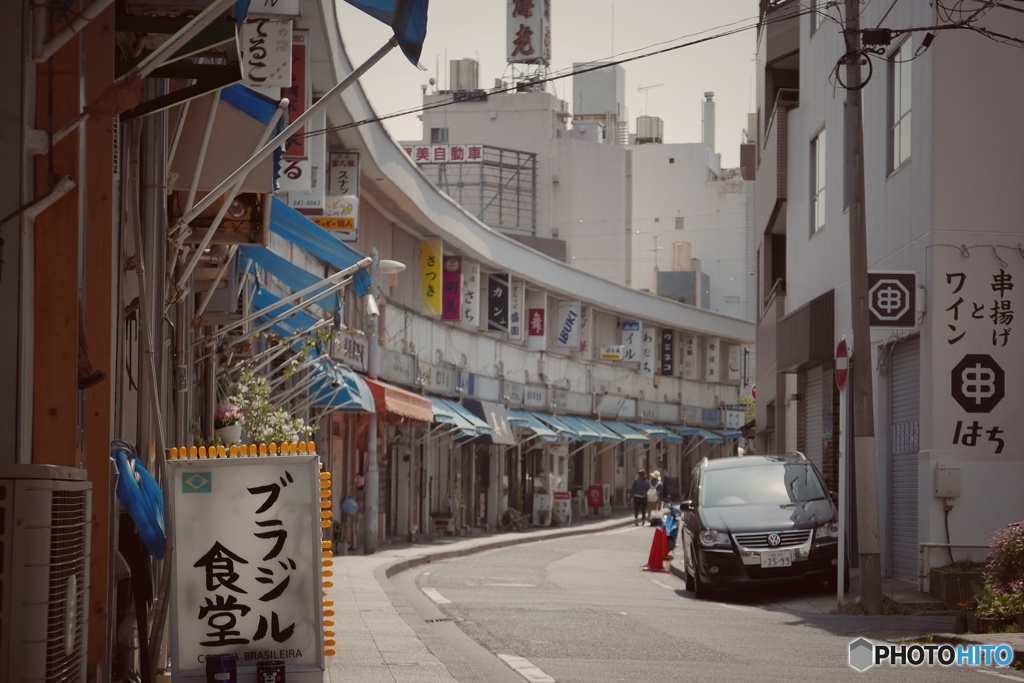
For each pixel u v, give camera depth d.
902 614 17.61
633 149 90.12
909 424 22.39
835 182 28.27
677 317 68.88
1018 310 20.20
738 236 88.75
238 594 7.61
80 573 6.16
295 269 17.73
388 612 16.22
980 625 14.02
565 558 32.44
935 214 20.34
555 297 56.38
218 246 15.75
